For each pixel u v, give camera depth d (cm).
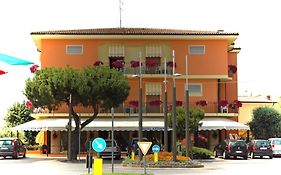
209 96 5416
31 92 4125
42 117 5272
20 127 4925
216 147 4794
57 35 5294
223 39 5438
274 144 4981
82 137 5197
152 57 5434
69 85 4081
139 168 3128
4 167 3288
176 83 5400
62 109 5234
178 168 3152
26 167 3288
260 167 3353
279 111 7181
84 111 5194
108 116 5219
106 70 4306
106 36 5344
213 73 5425
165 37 5378
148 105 5284
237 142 4488
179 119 4278
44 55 5331
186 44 5434
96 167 1767
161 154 3394
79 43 5378
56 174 2630
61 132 5241
